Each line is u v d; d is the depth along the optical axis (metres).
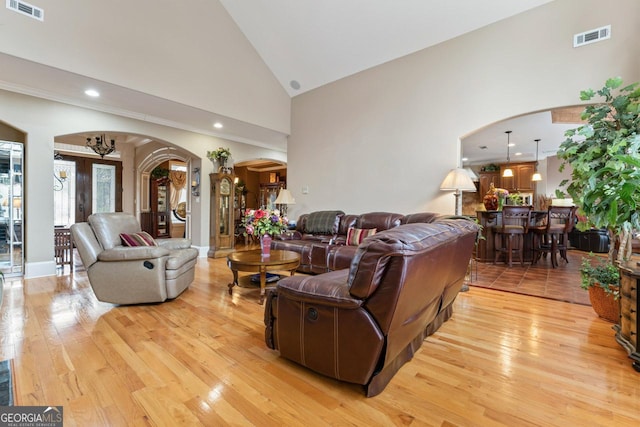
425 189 4.32
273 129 5.88
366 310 1.49
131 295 2.88
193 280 3.70
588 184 2.35
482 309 2.92
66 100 4.19
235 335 2.29
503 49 3.64
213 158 6.02
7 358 1.91
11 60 3.16
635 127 2.39
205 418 1.39
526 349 2.10
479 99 3.83
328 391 1.61
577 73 3.20
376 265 1.41
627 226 2.22
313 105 5.77
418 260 1.47
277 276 3.58
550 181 8.34
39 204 4.08
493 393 1.60
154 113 4.91
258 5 4.70
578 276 4.28
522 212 5.03
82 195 7.80
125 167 8.41
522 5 3.45
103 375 1.73
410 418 1.40
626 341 1.98
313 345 1.69
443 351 2.06
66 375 1.72
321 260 4.14
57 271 4.44
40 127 4.05
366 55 4.72
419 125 4.36
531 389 1.63
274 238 4.85
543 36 3.39
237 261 3.10
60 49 3.35
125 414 1.41
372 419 1.40
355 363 1.55
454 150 4.05
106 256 2.81
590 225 2.64
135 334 2.29
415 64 4.39
